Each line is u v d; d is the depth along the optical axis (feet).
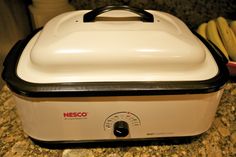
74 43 1.22
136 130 1.40
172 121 1.37
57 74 1.22
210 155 1.53
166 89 1.20
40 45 1.24
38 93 1.16
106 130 1.38
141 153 1.53
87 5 2.50
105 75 1.23
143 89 1.20
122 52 1.21
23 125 1.42
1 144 1.55
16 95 1.24
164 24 1.41
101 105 1.26
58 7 2.28
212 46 1.59
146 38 1.27
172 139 1.58
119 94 1.21
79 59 1.19
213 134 1.66
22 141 1.58
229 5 2.53
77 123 1.33
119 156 1.50
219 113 1.84
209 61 1.38
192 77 1.26
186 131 1.44
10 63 1.31
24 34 2.38
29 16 2.47
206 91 1.23
